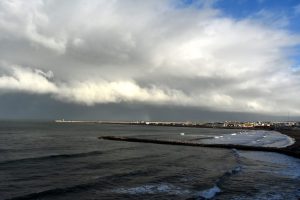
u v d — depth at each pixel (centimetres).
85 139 9612
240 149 6825
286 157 5316
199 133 16375
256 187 2872
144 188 2778
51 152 5616
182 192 2648
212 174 3497
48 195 2452
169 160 4738
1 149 5944
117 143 8181
